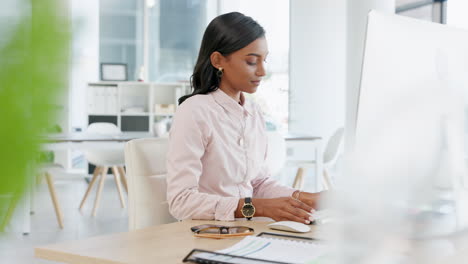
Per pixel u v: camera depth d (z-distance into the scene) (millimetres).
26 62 108
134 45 8906
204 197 1444
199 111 1554
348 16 5965
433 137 539
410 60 614
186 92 8352
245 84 1632
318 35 7703
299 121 7789
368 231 402
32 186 115
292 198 1401
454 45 683
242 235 1186
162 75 9062
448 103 598
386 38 596
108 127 6320
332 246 396
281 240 1060
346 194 400
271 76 7875
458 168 575
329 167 5598
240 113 1657
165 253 1023
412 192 476
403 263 443
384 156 473
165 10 9047
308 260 914
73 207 5570
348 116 5941
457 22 5816
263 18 7996
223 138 1605
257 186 1771
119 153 5293
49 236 4168
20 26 107
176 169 1508
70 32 112
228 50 1604
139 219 1652
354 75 5887
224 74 1653
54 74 111
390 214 424
